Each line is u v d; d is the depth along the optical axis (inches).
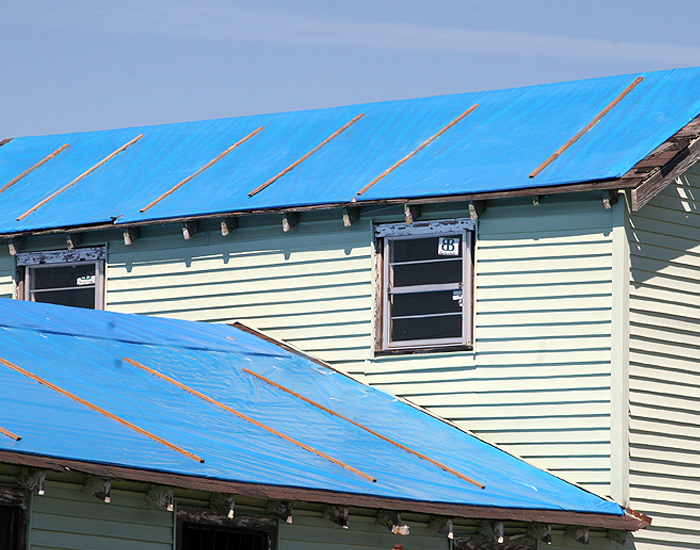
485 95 2455.7
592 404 1973.4
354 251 2201.0
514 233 2070.6
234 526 1523.1
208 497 1499.8
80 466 1273.4
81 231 2386.8
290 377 2000.5
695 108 2130.9
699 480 2031.3
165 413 1599.4
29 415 1397.6
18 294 2469.2
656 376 2005.4
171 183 2453.2
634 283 2000.5
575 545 1929.1
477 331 2074.3
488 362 2057.1
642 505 1964.8
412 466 1736.0
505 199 2076.8
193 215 2281.0
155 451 1407.5
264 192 2289.6
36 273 2486.5
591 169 1994.3
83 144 2787.9
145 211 2346.2
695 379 2050.9
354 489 1515.7
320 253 2233.0
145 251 2386.8
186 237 2316.7
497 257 2076.8
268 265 2276.1
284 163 2396.7
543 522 1720.0
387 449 1788.9
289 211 2209.6
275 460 1542.8
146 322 2058.3
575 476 1966.0
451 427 2044.8
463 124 2353.6
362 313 2174.0
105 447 1358.3
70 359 1691.7
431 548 1744.6
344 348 2177.7
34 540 1323.8
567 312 2011.6
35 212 2476.6
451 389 2078.0
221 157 2516.0
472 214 2071.9
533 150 2140.7
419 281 2154.3
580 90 2349.9
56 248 2449.6
